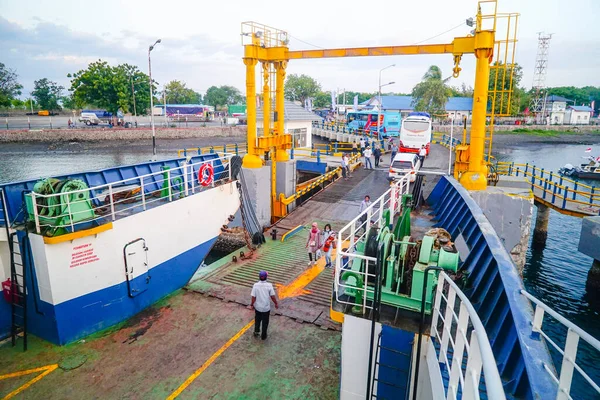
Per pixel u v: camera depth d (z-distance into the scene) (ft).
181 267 39.47
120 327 32.89
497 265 21.17
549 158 187.52
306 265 45.09
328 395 25.49
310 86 385.91
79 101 203.51
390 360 19.19
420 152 92.79
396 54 53.93
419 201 45.55
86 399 25.07
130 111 217.36
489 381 7.35
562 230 83.71
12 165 134.62
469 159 50.29
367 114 164.45
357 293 19.97
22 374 27.20
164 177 40.93
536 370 13.38
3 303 31.14
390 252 20.65
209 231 42.91
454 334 18.33
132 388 26.00
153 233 35.83
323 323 33.47
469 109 262.06
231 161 46.03
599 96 472.03
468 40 48.93
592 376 39.06
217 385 26.32
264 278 30.45
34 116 268.41
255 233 51.70
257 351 29.81
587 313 51.06
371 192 73.15
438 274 18.88
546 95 335.06
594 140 260.21
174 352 29.66
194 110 316.40
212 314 34.88
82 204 30.17
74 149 171.12
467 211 33.71
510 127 280.31
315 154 106.93
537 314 15.02
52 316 29.55
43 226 28.89
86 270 30.60
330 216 62.80
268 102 64.49
